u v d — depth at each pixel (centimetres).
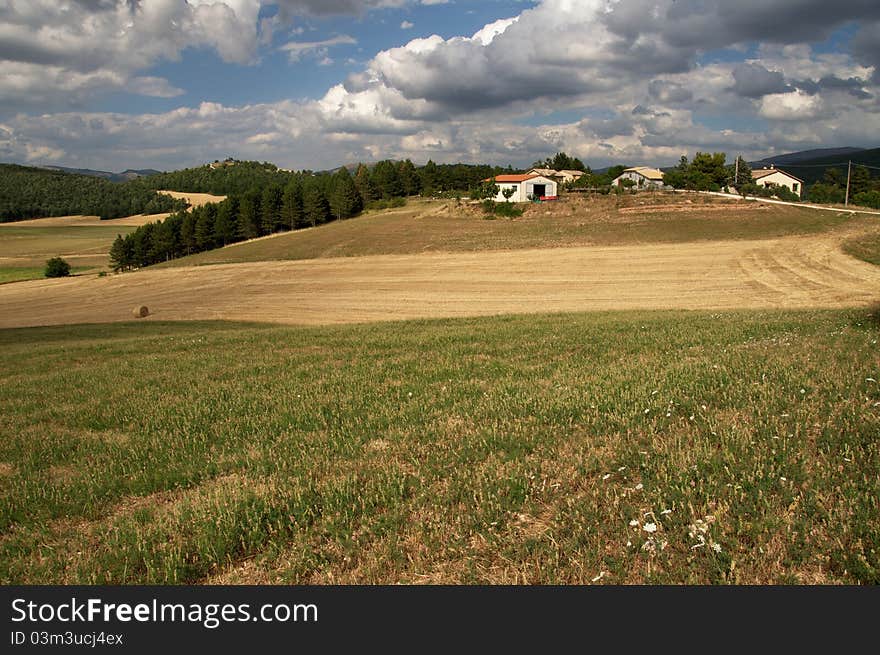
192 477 715
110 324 3728
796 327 1587
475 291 4356
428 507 568
